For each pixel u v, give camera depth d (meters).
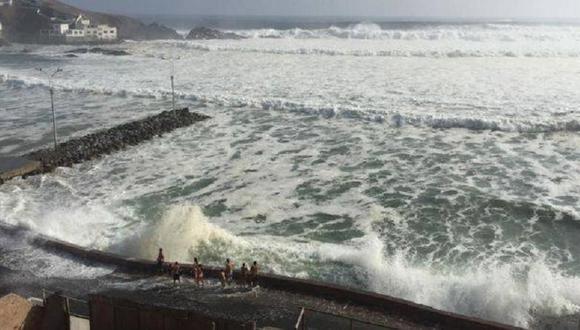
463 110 43.28
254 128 40.94
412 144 36.03
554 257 21.09
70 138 39.38
